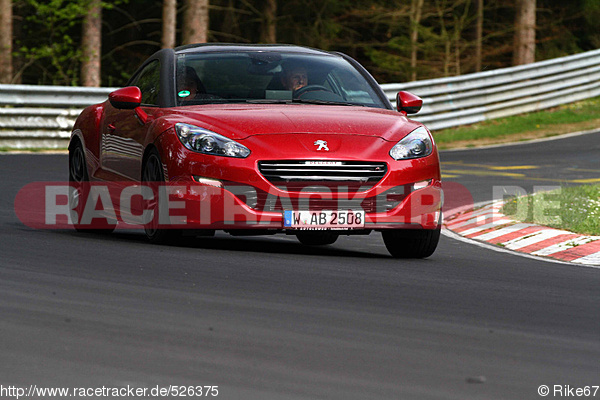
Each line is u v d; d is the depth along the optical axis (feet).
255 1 403.75
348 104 88.38
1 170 151.94
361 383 41.88
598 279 75.66
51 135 198.39
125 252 77.05
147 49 405.59
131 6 399.03
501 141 229.25
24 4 322.96
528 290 68.49
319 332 51.49
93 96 206.80
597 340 52.80
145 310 55.21
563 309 61.62
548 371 45.44
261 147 77.05
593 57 284.00
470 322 55.98
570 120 257.34
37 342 47.06
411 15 369.09
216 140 77.61
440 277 72.69
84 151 97.40
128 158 87.45
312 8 403.75
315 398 39.42
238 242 91.25
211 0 396.78
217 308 56.65
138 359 44.50
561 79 276.00
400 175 78.95
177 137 79.05
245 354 46.14
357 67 94.79
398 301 61.57
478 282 71.15
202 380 41.42
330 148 77.71
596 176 163.84
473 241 99.40
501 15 435.53
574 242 93.40
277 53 92.99
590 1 433.48
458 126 251.60
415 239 83.20
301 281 67.41
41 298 57.52
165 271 68.69
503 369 45.39
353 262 79.15
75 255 74.74
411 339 50.83
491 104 262.26
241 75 89.15
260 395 39.50
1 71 268.62
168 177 78.79
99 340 47.83
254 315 55.11
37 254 74.59
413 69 374.22
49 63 360.69
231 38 403.95
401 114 87.81
